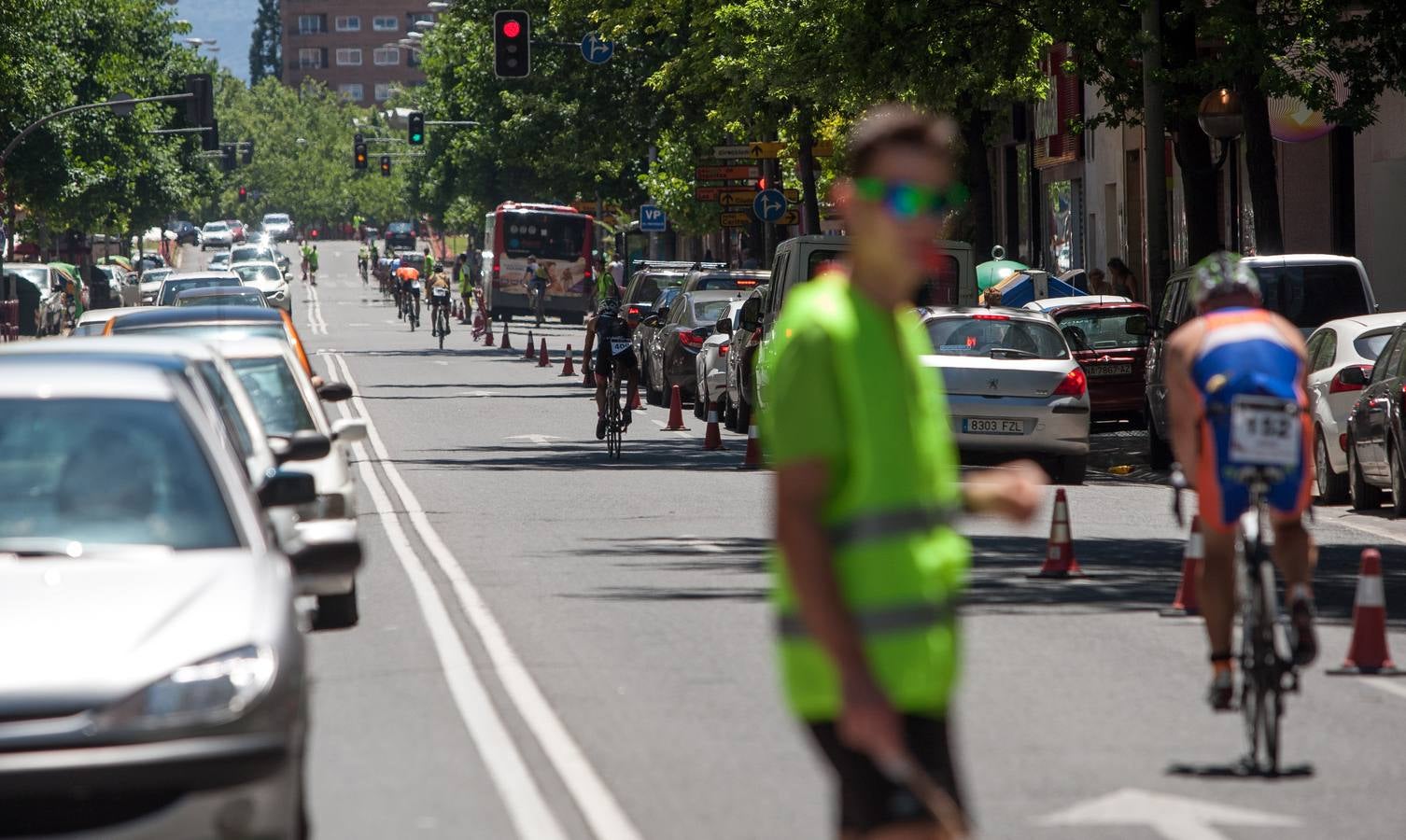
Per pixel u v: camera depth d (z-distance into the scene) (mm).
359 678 32344
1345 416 62469
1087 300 92500
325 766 26266
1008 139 173625
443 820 23422
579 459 77625
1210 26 75750
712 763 26203
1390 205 100500
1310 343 68000
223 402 28750
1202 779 25172
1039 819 23172
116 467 22859
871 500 13664
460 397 115438
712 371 97188
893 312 13961
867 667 13328
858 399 13578
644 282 131500
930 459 13992
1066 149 152375
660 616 38469
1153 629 36844
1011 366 68438
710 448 82812
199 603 20516
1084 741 27375
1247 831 22672
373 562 47219
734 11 126375
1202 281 26984
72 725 19047
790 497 13539
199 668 19562
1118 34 81562
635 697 30562
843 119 127562
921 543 13797
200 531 22391
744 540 51031
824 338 13578
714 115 137875
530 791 24781
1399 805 23891
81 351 25719
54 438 23156
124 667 19438
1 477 22672
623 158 179125
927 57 86750
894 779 13625
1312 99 75688
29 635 19781
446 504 60875
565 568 45688
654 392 113125
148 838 19047
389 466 74625
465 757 26734
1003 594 41562
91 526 22250
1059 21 81625
